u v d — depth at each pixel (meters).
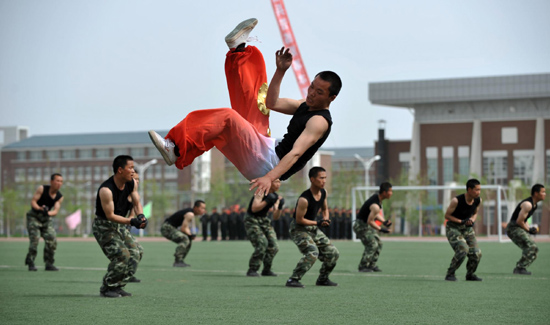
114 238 9.97
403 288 11.48
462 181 59.72
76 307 8.84
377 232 15.63
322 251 11.73
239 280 13.14
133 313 8.31
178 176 86.94
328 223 11.48
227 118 6.06
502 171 67.12
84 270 15.71
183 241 17.33
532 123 66.19
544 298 10.05
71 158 92.56
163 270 16.12
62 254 24.00
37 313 8.28
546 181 63.94
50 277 13.60
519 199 57.28
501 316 8.20
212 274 14.80
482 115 68.00
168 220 17.41
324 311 8.55
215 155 89.06
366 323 7.58
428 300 9.74
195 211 17.38
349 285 12.05
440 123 69.31
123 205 9.92
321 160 96.62
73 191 73.62
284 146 6.25
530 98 65.75
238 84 6.49
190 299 9.79
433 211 58.47
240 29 6.36
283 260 20.11
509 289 11.33
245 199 72.00
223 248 29.14
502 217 62.19
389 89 69.81
